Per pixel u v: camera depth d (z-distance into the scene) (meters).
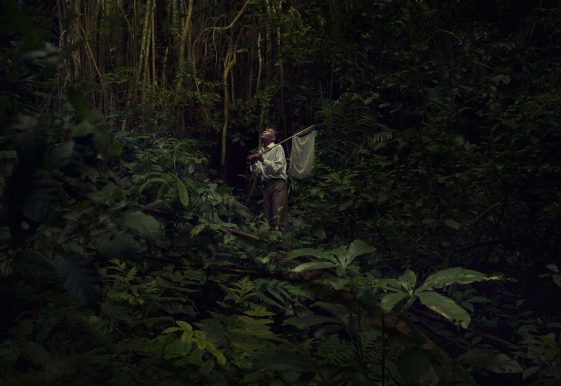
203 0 7.86
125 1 7.11
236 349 2.12
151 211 2.96
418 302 3.51
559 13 7.52
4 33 1.50
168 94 7.16
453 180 4.16
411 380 1.55
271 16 8.04
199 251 3.15
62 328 2.17
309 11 8.09
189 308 2.86
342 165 5.71
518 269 4.28
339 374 1.70
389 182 4.10
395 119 6.84
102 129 1.41
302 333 2.97
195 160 4.98
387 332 1.60
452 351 3.31
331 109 5.61
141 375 1.84
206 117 7.66
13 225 1.35
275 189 6.52
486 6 8.08
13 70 1.41
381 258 3.94
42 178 1.31
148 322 2.37
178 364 1.90
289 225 4.02
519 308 4.05
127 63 6.97
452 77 6.51
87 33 6.54
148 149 4.80
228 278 3.13
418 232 3.94
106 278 2.74
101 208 1.61
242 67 8.27
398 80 6.02
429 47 7.03
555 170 3.80
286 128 8.32
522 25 8.02
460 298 3.55
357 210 4.07
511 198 4.10
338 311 1.83
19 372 1.94
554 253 4.14
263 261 3.02
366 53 7.45
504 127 4.51
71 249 1.53
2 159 1.69
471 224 3.91
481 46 7.00
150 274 2.98
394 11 6.99
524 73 7.22
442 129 4.57
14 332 1.93
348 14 7.44
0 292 1.46
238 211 3.50
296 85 8.24
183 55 7.48
